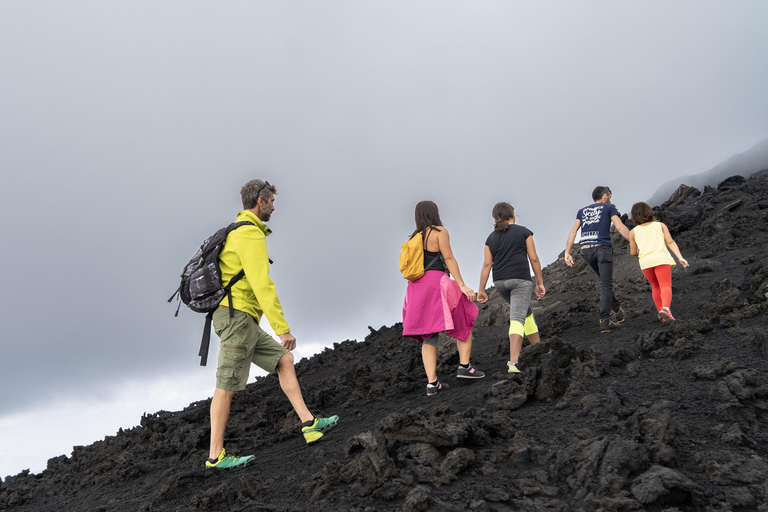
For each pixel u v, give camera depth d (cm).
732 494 272
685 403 389
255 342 437
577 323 799
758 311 573
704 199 1432
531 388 455
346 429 504
